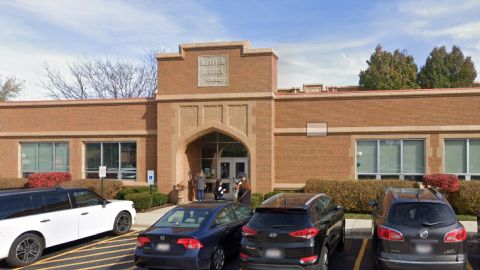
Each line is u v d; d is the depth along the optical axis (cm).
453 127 1958
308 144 2119
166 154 2253
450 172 1977
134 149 2383
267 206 959
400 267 877
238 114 2158
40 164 2517
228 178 2405
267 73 2123
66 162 2477
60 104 2464
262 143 2123
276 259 905
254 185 2125
